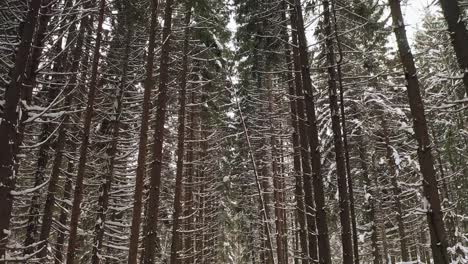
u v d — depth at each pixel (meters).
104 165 14.91
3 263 6.22
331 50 10.70
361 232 20.47
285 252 24.47
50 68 12.55
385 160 19.52
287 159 26.84
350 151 19.69
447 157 18.92
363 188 19.88
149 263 11.41
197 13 15.46
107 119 16.56
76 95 14.55
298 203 14.20
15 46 8.11
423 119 7.25
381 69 16.80
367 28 10.84
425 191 7.00
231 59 17.33
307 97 10.02
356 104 17.67
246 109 18.52
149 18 14.77
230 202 27.09
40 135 12.94
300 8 10.63
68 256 11.49
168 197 21.38
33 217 12.55
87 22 13.37
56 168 12.77
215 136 23.84
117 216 18.06
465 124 16.23
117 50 16.16
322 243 9.20
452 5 7.66
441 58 15.16
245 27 14.06
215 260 29.03
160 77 13.05
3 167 6.26
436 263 6.69
